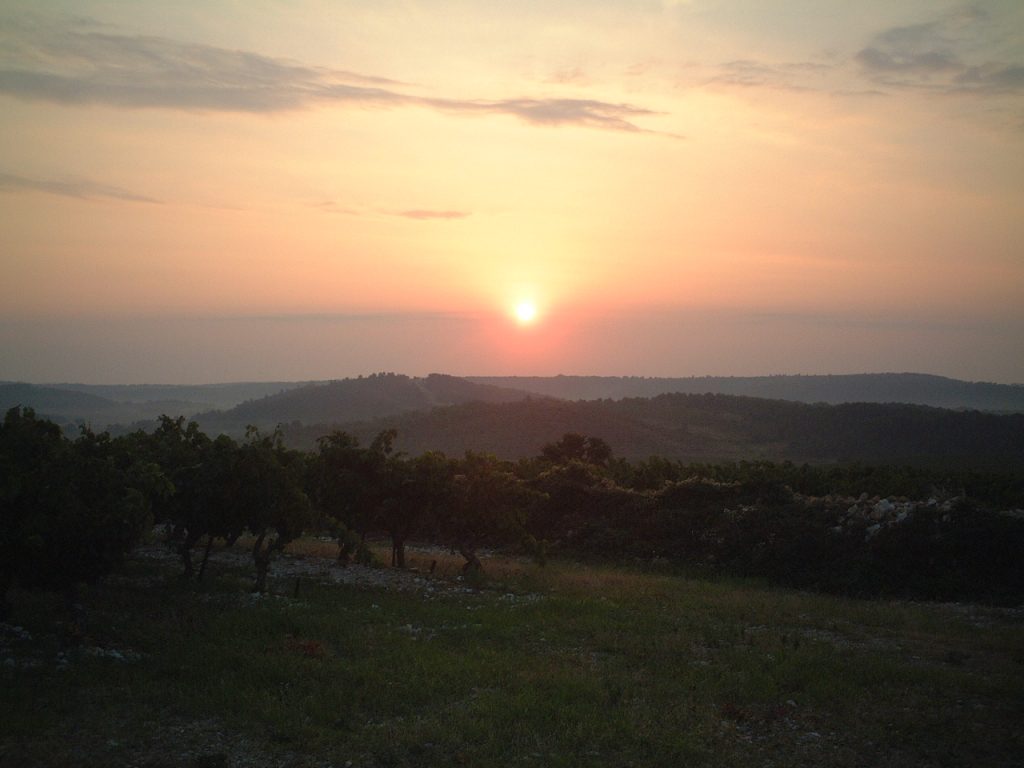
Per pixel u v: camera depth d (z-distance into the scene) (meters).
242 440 21.42
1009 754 10.62
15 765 9.04
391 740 10.32
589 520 33.97
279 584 22.11
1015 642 16.75
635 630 17.14
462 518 25.41
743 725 11.52
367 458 27.05
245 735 10.40
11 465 14.14
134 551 27.83
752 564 27.27
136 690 11.79
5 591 15.12
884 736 11.09
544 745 10.38
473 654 14.81
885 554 25.00
